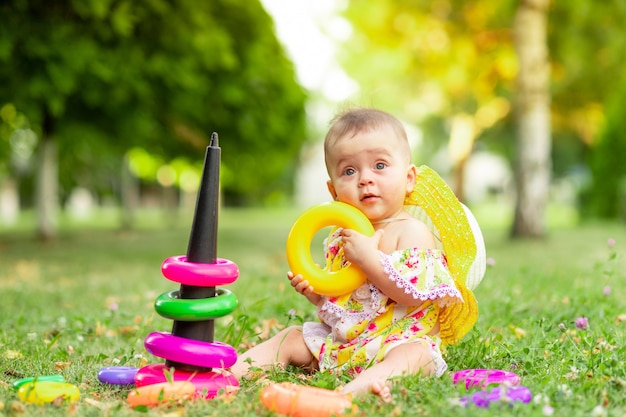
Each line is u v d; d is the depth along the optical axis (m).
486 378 2.72
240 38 12.35
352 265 3.02
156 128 13.05
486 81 17.88
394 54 17.48
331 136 3.16
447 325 3.14
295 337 3.21
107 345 3.97
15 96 9.95
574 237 13.95
